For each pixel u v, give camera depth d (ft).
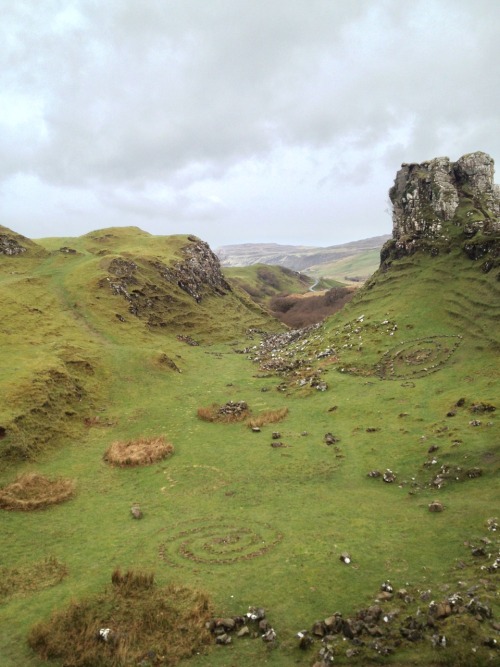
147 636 64.13
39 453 137.59
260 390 208.03
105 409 179.01
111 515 106.63
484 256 245.04
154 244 453.17
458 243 270.46
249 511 105.70
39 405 154.61
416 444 131.03
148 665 59.31
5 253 363.97
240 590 75.00
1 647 63.46
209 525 99.60
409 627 61.41
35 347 211.82
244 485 120.06
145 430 162.91
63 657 61.11
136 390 200.34
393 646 58.65
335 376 206.59
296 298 609.83
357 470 123.95
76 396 176.14
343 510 102.83
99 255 396.98
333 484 117.91
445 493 105.29
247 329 384.88
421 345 213.46
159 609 69.15
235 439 152.35
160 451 140.97
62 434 151.23
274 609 69.72
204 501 112.27
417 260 286.46
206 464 133.80
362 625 62.90
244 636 64.13
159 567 83.41
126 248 425.69
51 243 448.24
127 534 97.04
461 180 307.58
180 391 206.08
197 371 245.24
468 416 141.49
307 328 344.69
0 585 79.05
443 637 57.57
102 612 68.74
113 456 137.90
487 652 54.34
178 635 64.34
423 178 310.24
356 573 77.66
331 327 287.07
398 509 100.89
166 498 114.83
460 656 54.54
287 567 81.00
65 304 291.58
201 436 156.15
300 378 215.31
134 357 228.63
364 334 242.78
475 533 85.81
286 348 288.51
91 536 96.68
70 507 110.73
